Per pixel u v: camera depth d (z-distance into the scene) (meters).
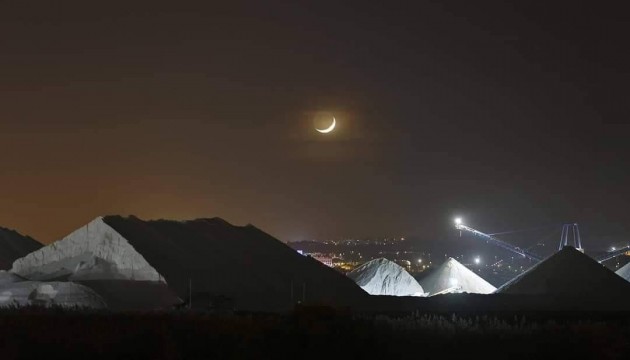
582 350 21.75
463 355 21.09
